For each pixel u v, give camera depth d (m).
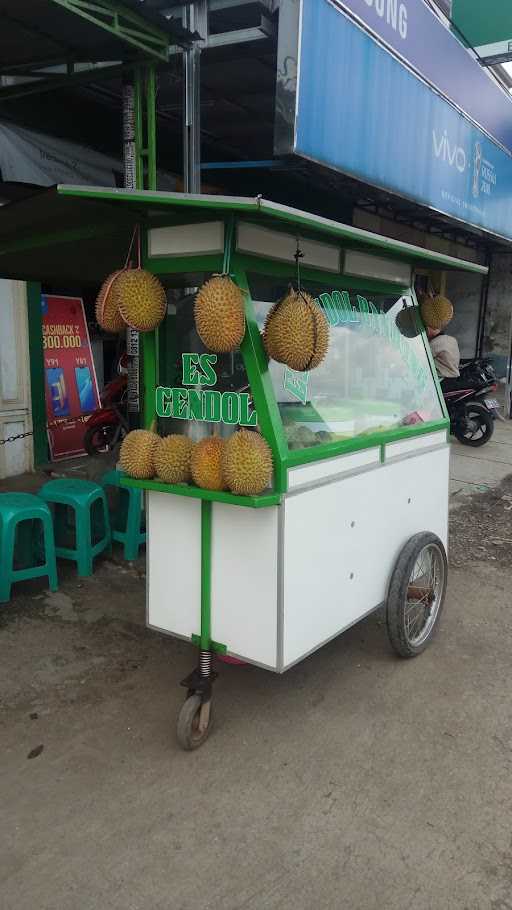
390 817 2.31
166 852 2.15
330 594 2.73
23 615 3.72
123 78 4.23
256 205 2.00
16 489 5.75
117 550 4.65
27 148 5.17
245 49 4.53
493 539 5.29
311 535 2.55
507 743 2.73
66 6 3.22
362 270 3.06
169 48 4.14
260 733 2.76
